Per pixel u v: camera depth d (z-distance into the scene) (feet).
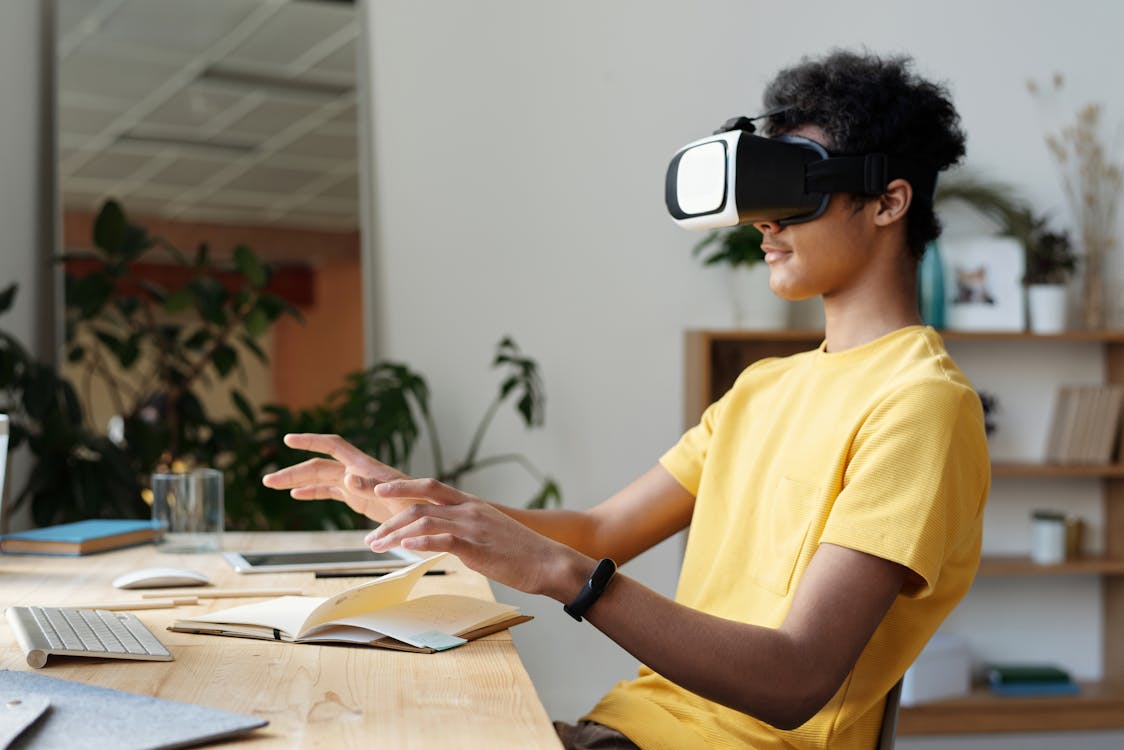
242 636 3.54
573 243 10.61
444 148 10.48
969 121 11.05
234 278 10.05
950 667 10.23
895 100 3.75
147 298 9.67
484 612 3.73
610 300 10.64
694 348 10.36
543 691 10.37
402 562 4.86
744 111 10.81
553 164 10.59
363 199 10.30
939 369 3.48
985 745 9.89
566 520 4.59
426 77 10.46
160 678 3.02
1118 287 11.16
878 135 3.73
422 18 10.46
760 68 10.84
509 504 10.50
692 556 4.25
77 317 9.57
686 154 3.95
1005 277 10.77
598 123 10.65
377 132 10.39
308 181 10.23
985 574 10.98
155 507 5.32
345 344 10.23
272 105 10.18
